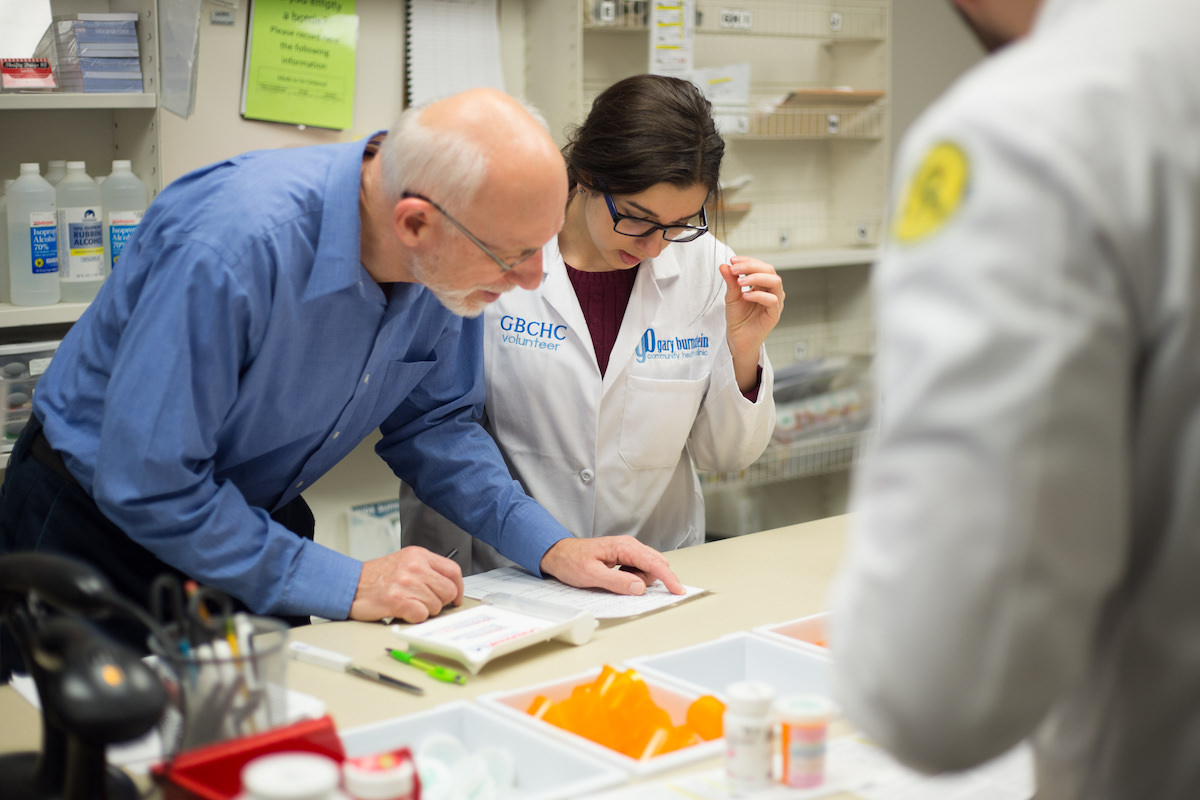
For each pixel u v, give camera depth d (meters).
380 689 1.19
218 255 1.30
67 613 0.90
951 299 0.50
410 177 1.32
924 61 3.92
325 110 2.70
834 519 1.96
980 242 0.49
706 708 1.09
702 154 1.62
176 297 1.30
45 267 2.23
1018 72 0.53
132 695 0.80
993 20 0.65
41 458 1.51
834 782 0.95
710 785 0.95
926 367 0.50
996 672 0.50
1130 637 0.56
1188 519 0.52
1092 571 0.50
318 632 1.37
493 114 1.31
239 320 1.32
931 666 0.51
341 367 1.48
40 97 2.12
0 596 0.90
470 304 1.43
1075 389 0.48
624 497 1.94
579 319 1.87
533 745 1.04
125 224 2.31
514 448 1.93
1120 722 0.58
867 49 3.51
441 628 1.31
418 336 1.62
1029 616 0.49
